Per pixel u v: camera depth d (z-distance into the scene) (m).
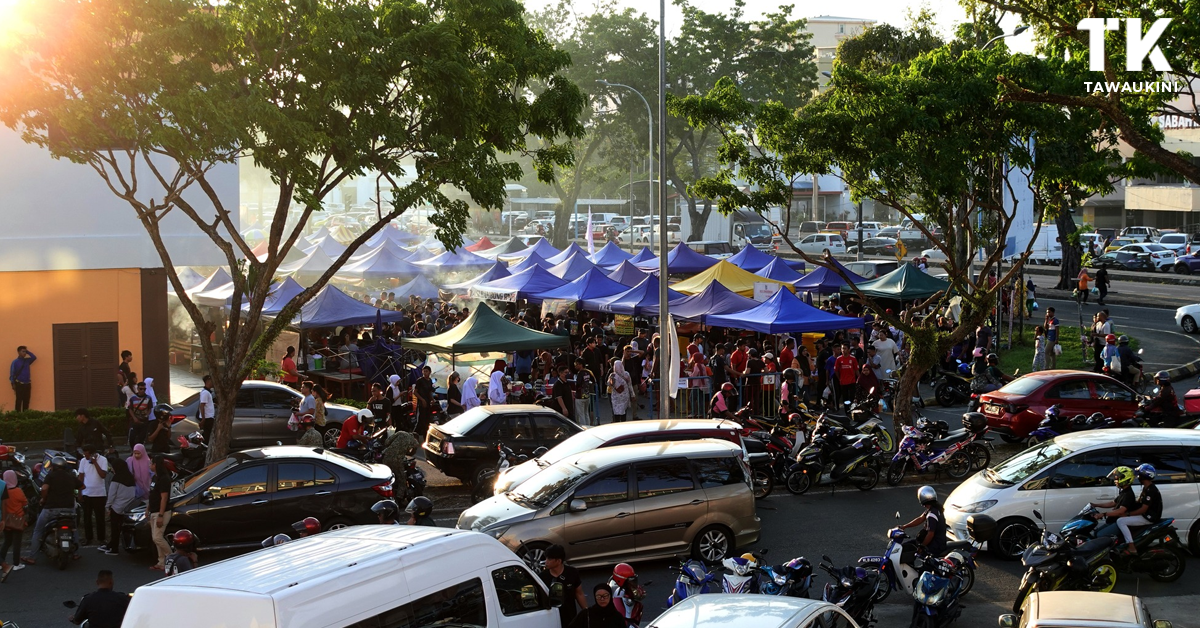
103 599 9.73
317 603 6.98
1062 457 13.42
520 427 17.22
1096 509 12.28
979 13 20.42
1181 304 40.25
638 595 9.55
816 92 63.47
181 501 13.49
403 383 22.58
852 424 19.23
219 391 16.70
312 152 16.12
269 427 20.48
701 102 18.86
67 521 13.65
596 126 63.81
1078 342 32.38
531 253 42.84
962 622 11.09
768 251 70.12
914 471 18.53
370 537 8.40
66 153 15.41
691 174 78.06
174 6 14.86
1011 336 32.22
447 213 16.80
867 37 42.78
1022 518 13.25
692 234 66.31
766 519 15.62
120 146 15.73
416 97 16.27
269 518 13.74
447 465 16.86
